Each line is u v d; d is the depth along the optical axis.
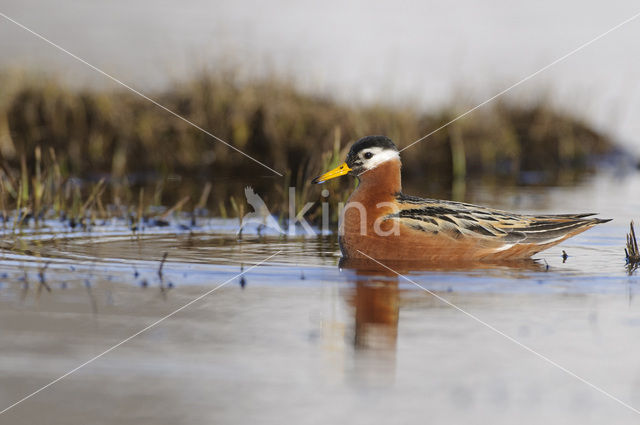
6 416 7.91
